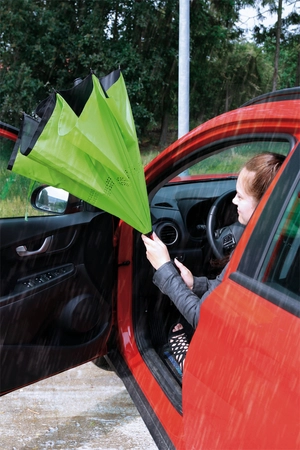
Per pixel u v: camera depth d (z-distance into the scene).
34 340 2.14
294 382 1.06
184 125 6.75
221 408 1.30
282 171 1.34
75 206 2.27
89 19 14.30
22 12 13.43
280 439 1.07
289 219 1.27
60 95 1.63
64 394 2.91
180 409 1.83
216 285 1.53
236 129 1.62
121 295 2.33
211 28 17.47
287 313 1.16
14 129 2.12
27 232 2.08
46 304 2.14
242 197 1.65
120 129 1.69
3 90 13.17
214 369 1.35
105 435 2.50
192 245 2.88
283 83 23.67
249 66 20.30
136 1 14.95
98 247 2.25
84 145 1.60
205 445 1.40
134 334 2.30
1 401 2.83
